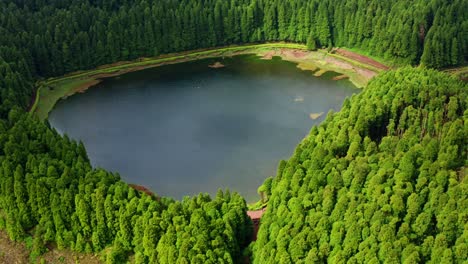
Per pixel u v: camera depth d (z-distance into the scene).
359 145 117.69
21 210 107.38
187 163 146.12
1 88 151.25
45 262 104.31
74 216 104.31
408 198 98.31
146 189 135.50
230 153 150.12
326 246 93.50
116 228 103.38
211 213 102.38
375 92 142.12
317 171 108.62
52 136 124.19
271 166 143.62
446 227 94.00
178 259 92.69
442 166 107.69
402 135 128.00
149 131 162.75
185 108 176.62
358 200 99.69
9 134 125.06
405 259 88.44
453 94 139.50
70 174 110.44
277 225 98.69
